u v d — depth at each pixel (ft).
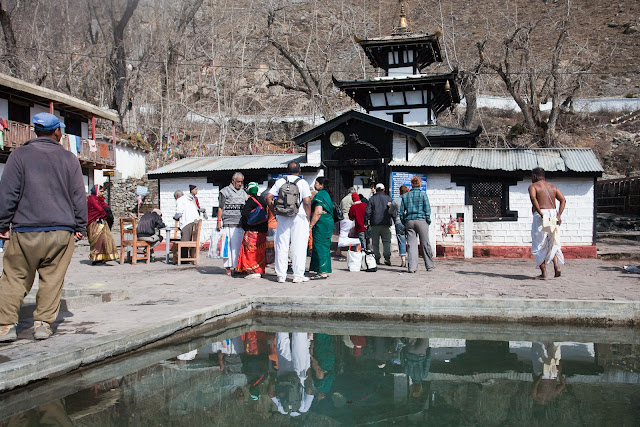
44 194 16.69
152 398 14.37
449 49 162.09
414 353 19.15
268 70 161.89
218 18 160.97
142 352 18.72
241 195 35.91
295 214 31.55
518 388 15.25
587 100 153.79
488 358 18.45
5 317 16.71
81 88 154.81
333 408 13.66
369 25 179.93
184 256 45.50
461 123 139.64
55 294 17.43
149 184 103.65
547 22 231.09
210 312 22.58
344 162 55.62
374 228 43.09
